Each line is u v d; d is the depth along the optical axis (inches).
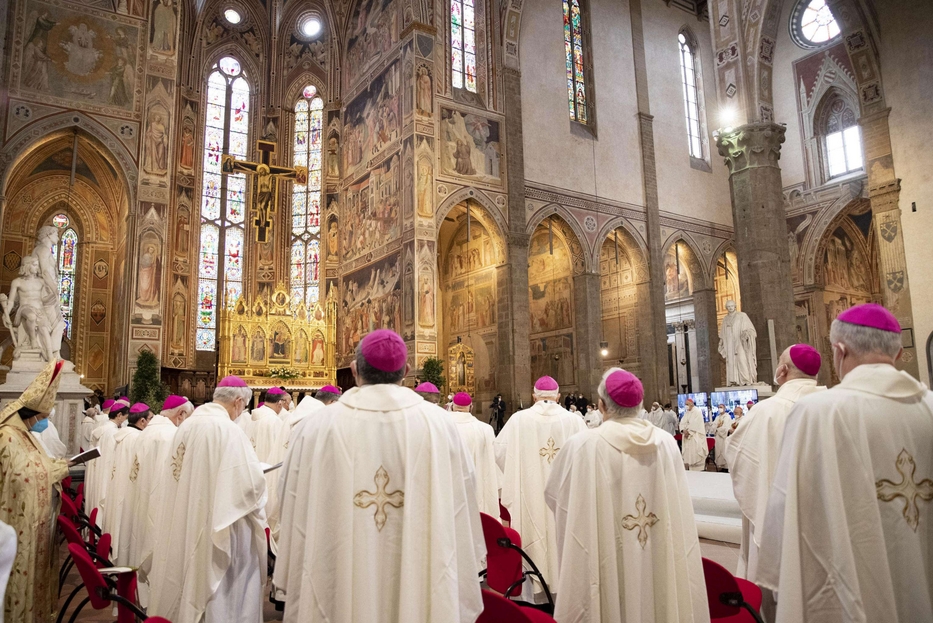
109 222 1106.7
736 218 913.5
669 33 1470.2
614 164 1294.3
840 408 110.3
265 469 197.5
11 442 181.9
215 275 1242.6
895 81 930.7
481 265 1267.2
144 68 938.1
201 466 192.4
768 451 177.9
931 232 877.8
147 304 895.1
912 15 917.2
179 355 1163.3
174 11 973.2
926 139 893.2
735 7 943.7
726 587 157.5
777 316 861.8
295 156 1311.5
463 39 1144.8
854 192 1232.8
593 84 1302.9
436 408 143.7
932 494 106.0
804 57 1326.3
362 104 1213.1
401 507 132.3
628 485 155.9
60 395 650.8
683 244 1386.6
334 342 1117.1
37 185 1061.8
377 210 1126.4
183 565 193.0
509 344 1084.5
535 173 1173.1
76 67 892.0
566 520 159.5
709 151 1482.5
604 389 164.6
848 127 1263.5
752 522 180.1
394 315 1042.7
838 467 108.4
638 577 152.0
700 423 756.0
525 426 275.6
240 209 1282.0
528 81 1205.7
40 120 857.5
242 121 1305.4
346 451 132.2
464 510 140.3
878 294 1405.0
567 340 1243.8
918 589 103.2
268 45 1331.2
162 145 935.0
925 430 107.7
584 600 152.3
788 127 1349.7
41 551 184.2
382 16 1167.0
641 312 1285.7
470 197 1081.4
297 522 133.0
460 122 1091.3
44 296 660.7
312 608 126.6
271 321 1063.0
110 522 308.2
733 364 869.8
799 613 108.7
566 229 1212.5
